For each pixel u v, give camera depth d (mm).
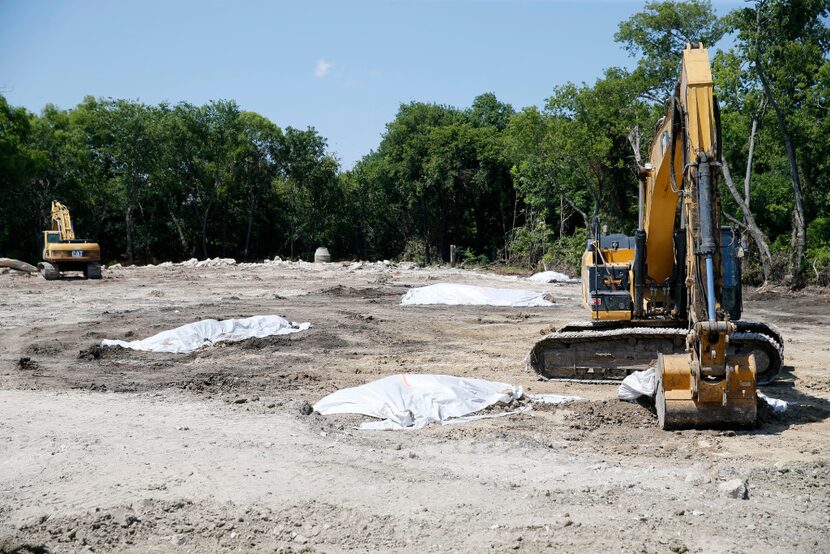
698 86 9609
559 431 9852
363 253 77750
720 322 9258
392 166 73188
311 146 71438
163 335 17375
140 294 29438
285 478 7855
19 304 25875
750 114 31375
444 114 79062
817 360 15211
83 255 36125
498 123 80062
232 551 6242
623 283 13219
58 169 60688
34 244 62781
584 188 52562
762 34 29328
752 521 6754
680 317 12828
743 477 7922
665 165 11312
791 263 31188
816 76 29656
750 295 29438
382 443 9227
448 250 74562
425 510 7023
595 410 10828
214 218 70688
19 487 7590
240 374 14023
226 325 18312
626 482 7766
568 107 42750
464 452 8867
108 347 16609
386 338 18328
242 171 69000
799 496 7406
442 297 25969
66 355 16219
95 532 6496
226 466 8203
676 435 9617
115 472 8000
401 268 44938
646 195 12383
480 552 6156
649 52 40594
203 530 6609
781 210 37594
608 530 6523
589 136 41812
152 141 62188
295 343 17344
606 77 41844
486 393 11484
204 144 65375
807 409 10938
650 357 12859
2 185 53125
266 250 75375
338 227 75438
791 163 30906
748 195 31891
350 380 13469
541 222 51781
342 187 73688
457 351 16625
